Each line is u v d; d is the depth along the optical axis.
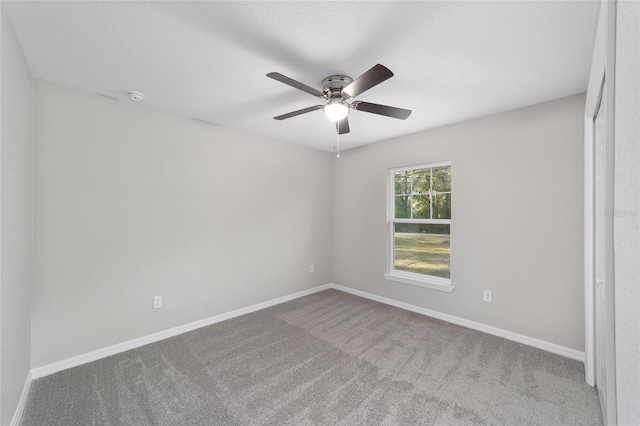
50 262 2.12
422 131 3.31
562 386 1.94
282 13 1.41
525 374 2.09
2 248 1.36
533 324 2.52
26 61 1.84
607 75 0.81
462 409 1.73
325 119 2.96
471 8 1.36
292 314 3.34
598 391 1.86
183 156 2.86
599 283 1.80
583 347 2.27
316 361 2.28
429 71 1.95
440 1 1.32
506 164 2.68
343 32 1.55
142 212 2.59
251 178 3.44
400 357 2.34
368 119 2.91
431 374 2.10
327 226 4.44
